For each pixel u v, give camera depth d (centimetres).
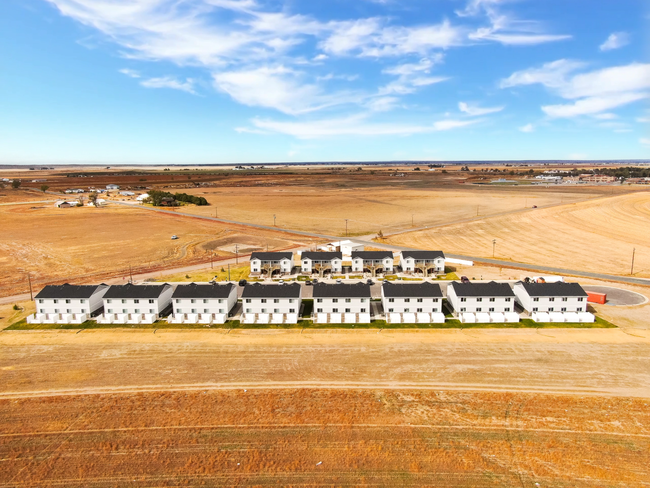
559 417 5038
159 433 4809
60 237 16550
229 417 5091
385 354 6694
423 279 10881
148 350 6900
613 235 15775
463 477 4172
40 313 8381
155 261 12888
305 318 8288
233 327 7881
